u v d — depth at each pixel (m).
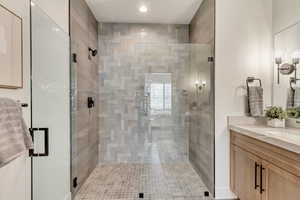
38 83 1.96
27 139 1.52
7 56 1.51
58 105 2.32
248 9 2.67
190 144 3.72
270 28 2.69
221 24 2.65
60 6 2.36
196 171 3.39
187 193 2.76
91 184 3.03
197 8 3.35
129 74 3.90
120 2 3.13
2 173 1.53
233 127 2.53
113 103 3.92
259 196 1.97
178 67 3.83
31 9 1.83
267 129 2.20
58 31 2.27
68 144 2.53
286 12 2.45
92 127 3.49
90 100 3.29
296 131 2.05
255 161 2.04
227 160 2.66
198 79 3.28
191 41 3.86
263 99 2.69
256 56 2.68
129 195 2.71
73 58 2.60
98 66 3.89
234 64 2.66
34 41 1.88
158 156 3.88
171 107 3.86
